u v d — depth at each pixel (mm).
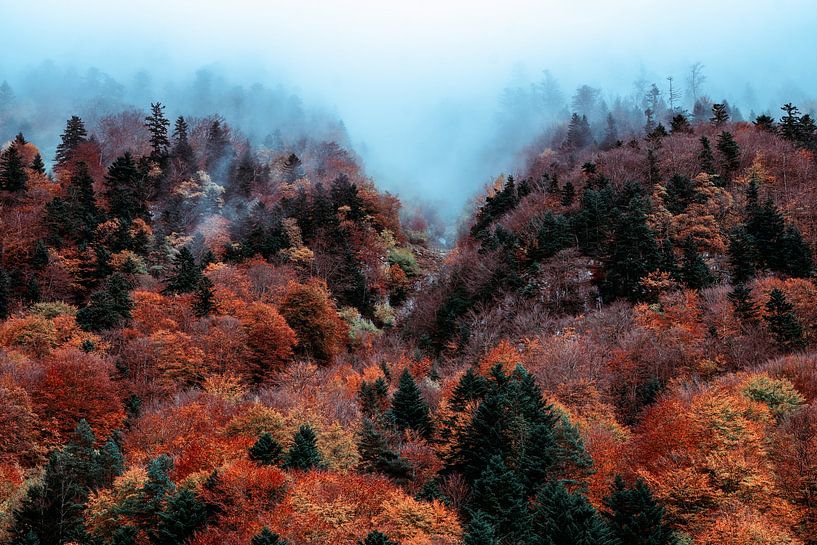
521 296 87750
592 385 59781
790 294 71562
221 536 35375
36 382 57344
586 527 33219
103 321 75250
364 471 45688
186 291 87562
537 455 43281
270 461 43406
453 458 47000
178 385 66875
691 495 38375
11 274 85500
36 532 36500
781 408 47469
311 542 34250
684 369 63781
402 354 82188
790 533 36781
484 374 65938
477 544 32875
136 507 38656
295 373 68688
